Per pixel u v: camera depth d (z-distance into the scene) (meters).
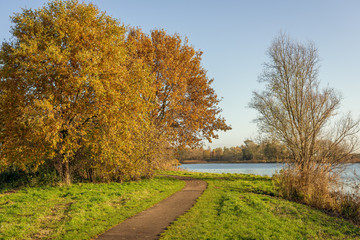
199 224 10.08
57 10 18.03
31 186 19.38
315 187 19.34
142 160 23.75
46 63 16.14
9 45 17.70
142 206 13.47
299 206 16.34
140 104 19.81
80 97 17.94
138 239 8.52
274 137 26.98
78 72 16.72
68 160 19.92
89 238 8.60
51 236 8.81
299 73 27.34
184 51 32.59
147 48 30.36
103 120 17.48
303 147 24.25
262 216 11.96
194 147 32.50
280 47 28.62
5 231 9.04
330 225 12.96
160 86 28.92
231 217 11.19
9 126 16.73
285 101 27.66
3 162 18.06
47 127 14.80
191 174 37.22
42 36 16.89
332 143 22.33
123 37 20.92
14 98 16.42
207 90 33.72
